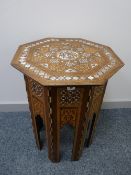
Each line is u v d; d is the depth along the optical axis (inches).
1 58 59.1
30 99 48.0
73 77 39.3
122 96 69.6
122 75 65.3
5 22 54.0
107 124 65.1
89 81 38.6
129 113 69.6
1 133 60.3
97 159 54.4
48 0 51.9
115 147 57.9
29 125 63.2
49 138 48.1
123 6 54.1
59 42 52.9
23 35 56.4
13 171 50.7
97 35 58.1
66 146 57.3
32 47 49.6
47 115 44.1
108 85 67.0
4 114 66.9
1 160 53.0
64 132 61.2
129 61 63.0
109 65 43.8
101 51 49.4
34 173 50.6
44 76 39.3
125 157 55.3
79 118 44.9
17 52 47.3
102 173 51.3
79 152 52.1
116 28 57.2
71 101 42.3
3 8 52.1
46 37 57.2
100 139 60.0
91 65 43.2
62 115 44.4
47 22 55.0
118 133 62.2
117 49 60.8
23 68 41.4
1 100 66.3
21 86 64.3
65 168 52.0
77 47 50.5
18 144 57.3
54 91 39.9
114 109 70.8
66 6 53.1
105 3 53.3
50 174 50.6
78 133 47.6
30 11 53.1
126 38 59.0
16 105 67.1
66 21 55.2
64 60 44.3
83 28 56.6
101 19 55.6
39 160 53.5
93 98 44.1
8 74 61.8
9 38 56.4
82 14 54.4
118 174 51.3
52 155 51.6
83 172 51.3
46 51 47.8
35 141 58.1
